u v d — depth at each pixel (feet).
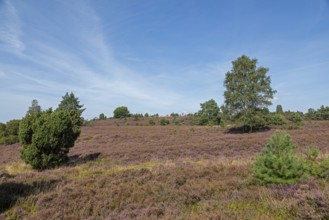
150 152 68.69
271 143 30.22
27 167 56.54
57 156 56.54
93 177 38.06
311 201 20.61
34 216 23.89
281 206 22.18
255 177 30.40
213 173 37.06
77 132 60.03
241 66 142.72
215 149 69.72
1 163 69.05
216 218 20.51
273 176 28.19
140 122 276.62
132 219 22.59
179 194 28.40
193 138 111.86
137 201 27.99
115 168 49.73
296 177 27.53
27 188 32.65
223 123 172.24
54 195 29.07
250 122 137.59
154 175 37.32
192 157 59.52
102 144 101.45
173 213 23.31
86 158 65.41
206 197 27.73
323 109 222.28
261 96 141.08
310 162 31.55
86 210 25.44
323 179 27.35
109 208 26.18
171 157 60.80
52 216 24.11
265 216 20.25
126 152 70.03
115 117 346.33
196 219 20.77
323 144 68.59
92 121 307.58
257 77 141.79
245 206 23.73
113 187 31.94
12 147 103.71
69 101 195.62
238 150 67.15
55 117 56.39
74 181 35.12
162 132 152.25
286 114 250.16
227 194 27.63
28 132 56.29
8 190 31.65
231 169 38.45
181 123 229.66
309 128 137.69
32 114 59.36
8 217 23.89
